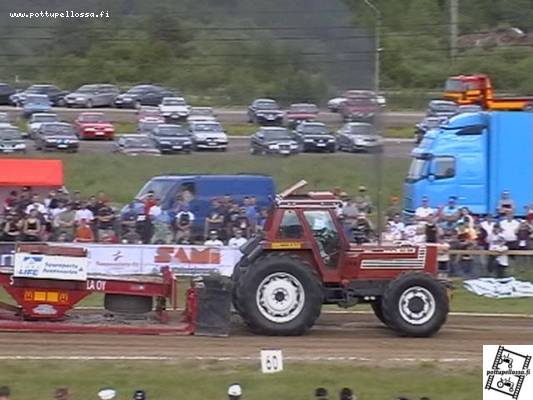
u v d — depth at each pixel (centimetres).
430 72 12950
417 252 3031
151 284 3003
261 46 11431
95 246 3966
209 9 12400
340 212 3052
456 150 5625
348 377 2302
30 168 5212
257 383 2225
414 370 2414
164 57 12206
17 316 2991
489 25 14188
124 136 9250
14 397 2077
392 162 8638
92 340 2808
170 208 4850
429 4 14275
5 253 3969
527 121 5591
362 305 3744
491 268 4266
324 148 8975
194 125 9381
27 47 12069
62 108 11500
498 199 5594
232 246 4078
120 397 2078
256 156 8931
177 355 2591
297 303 2938
